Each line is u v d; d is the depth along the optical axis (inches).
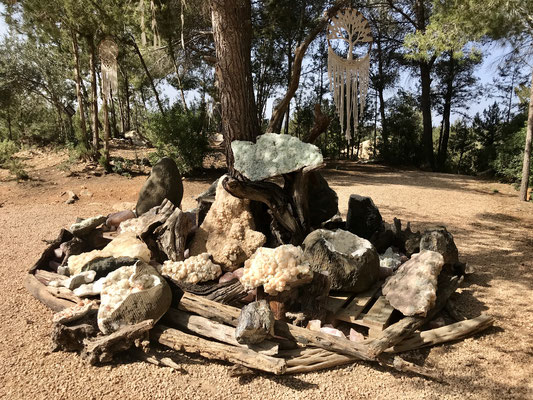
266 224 194.2
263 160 174.6
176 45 620.1
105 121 488.7
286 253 148.5
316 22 623.8
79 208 345.4
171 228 171.8
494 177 562.9
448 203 384.5
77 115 717.9
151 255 175.6
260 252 155.1
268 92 772.6
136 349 133.1
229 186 171.2
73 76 695.7
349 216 215.9
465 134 877.2
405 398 115.9
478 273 208.7
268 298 145.8
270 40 669.3
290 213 180.5
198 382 120.4
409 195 417.1
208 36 585.6
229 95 196.1
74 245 186.2
